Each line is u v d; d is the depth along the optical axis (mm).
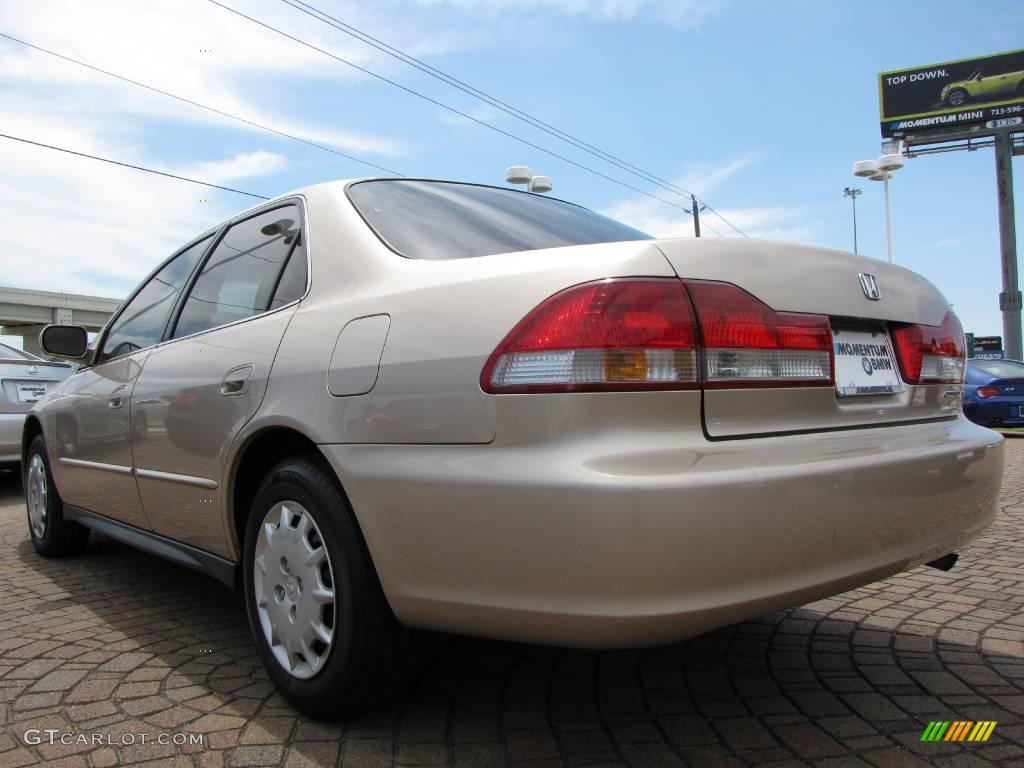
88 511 3785
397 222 2479
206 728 2172
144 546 3254
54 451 4031
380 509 1965
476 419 1810
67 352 3838
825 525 1828
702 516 1643
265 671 2443
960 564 3861
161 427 2945
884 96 36938
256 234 2953
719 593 1675
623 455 1656
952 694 2359
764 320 1905
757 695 2375
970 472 2283
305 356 2285
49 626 3078
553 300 1778
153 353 3207
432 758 1997
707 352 1797
